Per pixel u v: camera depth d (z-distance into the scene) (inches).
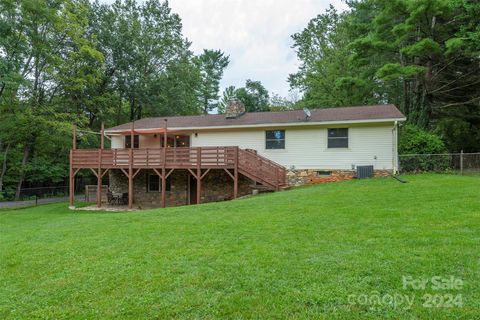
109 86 1155.3
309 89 1272.1
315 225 252.1
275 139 636.1
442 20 728.3
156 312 132.0
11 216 529.0
